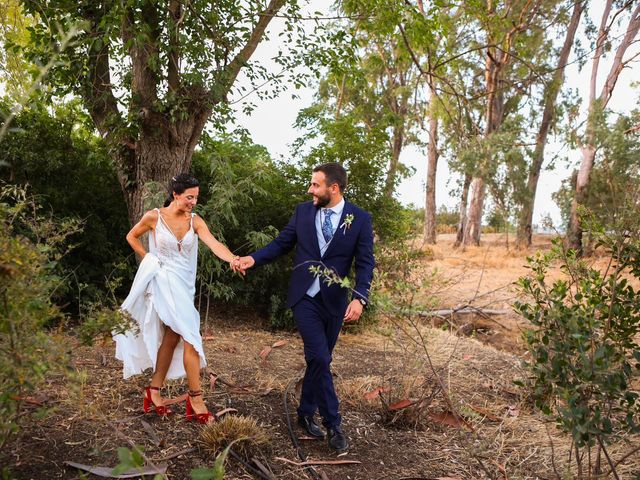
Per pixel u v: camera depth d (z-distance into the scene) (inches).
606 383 101.7
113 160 262.5
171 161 251.1
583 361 102.3
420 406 167.9
